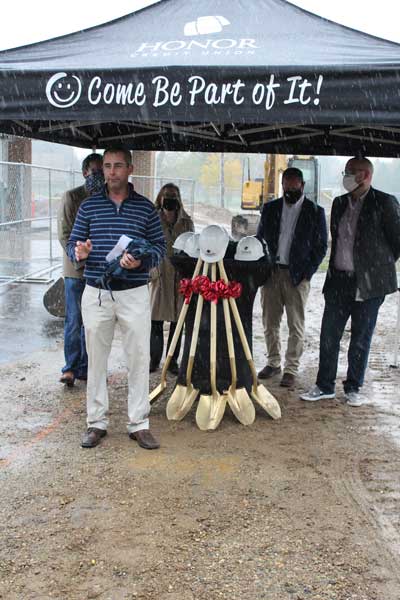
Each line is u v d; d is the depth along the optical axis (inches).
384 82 148.9
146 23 195.8
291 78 153.2
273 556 137.0
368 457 188.9
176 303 255.1
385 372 282.0
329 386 239.0
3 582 126.3
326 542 142.8
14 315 375.6
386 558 137.3
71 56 177.5
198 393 216.7
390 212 217.3
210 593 124.3
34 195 655.8
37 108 164.7
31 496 159.8
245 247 209.3
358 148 279.6
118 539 141.8
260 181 1165.1
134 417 190.9
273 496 163.2
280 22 192.1
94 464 177.8
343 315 231.6
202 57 165.8
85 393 238.5
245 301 216.7
